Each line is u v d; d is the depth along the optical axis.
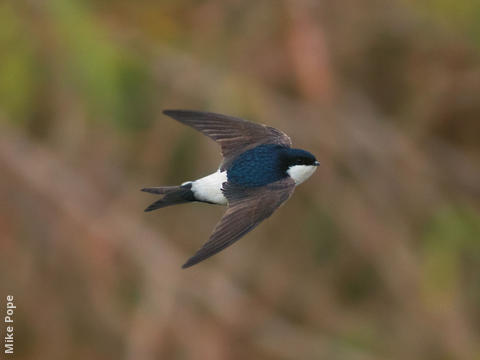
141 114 11.88
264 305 12.21
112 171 11.71
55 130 11.52
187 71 12.13
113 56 11.48
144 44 12.16
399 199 12.95
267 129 7.91
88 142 11.61
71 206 11.23
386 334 12.45
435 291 12.39
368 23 13.14
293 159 7.39
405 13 13.21
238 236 6.32
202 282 11.55
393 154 13.03
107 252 11.21
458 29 13.38
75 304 11.18
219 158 11.77
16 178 11.19
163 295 11.03
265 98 12.23
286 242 12.58
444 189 13.69
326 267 12.67
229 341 11.27
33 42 11.27
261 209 6.66
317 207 12.65
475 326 12.51
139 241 11.35
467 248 12.91
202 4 12.76
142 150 11.88
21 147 11.34
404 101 13.59
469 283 12.71
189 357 10.86
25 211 11.19
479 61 13.49
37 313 11.05
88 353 11.05
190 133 11.88
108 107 11.40
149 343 10.79
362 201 12.70
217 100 11.98
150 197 11.80
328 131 12.43
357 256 12.68
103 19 12.10
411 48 13.45
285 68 12.51
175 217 12.01
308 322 12.39
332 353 12.09
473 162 13.91
